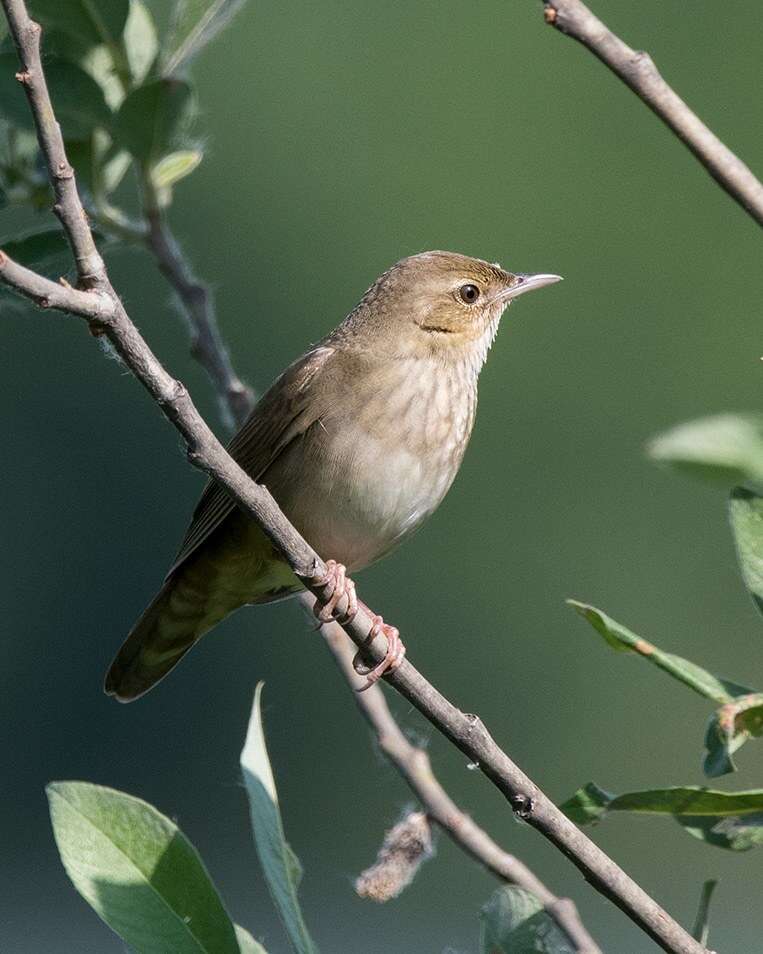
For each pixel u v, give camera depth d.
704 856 13.23
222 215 17.14
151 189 5.80
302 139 16.97
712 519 15.59
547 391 16.20
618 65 4.26
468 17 16.64
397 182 16.89
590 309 16.27
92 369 16.19
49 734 15.87
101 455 16.14
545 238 16.44
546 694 15.88
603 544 15.88
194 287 5.90
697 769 15.28
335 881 15.40
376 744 5.07
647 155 16.34
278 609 16.08
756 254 16.06
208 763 15.88
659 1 16.22
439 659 16.05
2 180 5.79
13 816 15.66
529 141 16.52
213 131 17.06
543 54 16.56
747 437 4.11
